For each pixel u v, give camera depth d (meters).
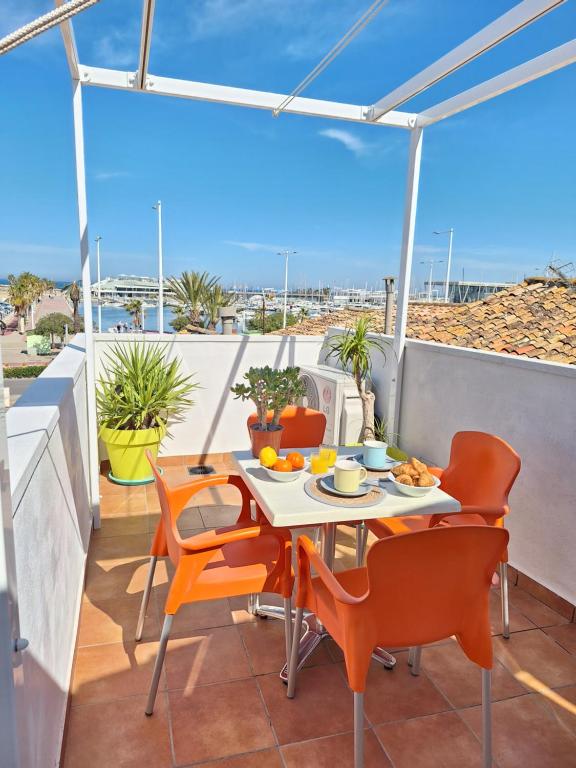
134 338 4.45
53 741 1.58
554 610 2.65
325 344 5.10
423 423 3.83
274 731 1.86
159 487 2.04
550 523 2.66
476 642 1.64
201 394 4.70
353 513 1.89
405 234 3.76
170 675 2.12
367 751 1.79
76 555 2.48
